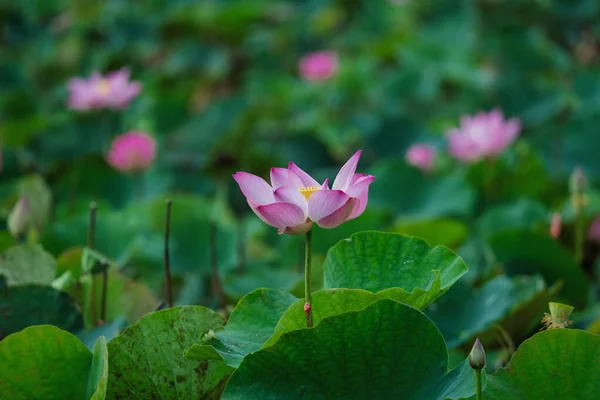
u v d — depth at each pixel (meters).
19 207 5.05
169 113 9.27
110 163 6.80
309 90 10.37
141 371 4.27
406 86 10.12
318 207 4.07
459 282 4.80
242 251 5.64
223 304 5.03
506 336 4.69
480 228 5.98
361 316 4.06
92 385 4.21
